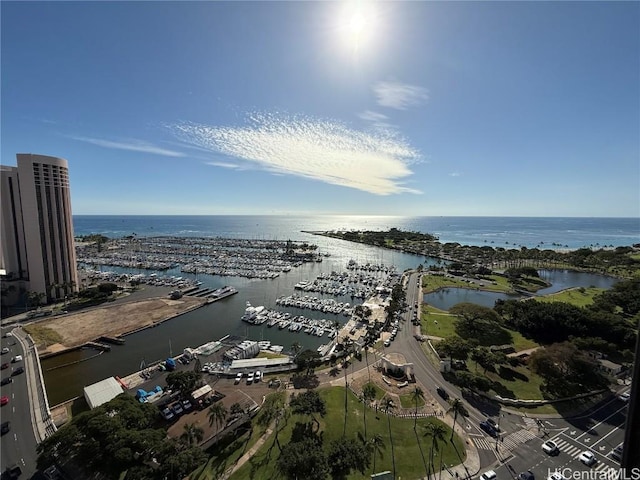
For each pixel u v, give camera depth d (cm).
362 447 6500
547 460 6469
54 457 5872
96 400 8188
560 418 7712
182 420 7675
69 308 15825
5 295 16025
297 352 11075
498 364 10000
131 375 10038
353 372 9838
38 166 15988
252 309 15600
